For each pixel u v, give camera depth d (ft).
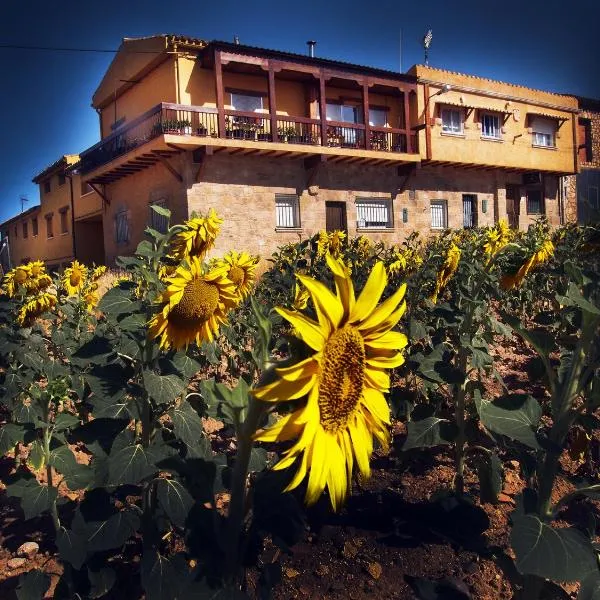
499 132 77.77
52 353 16.84
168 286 8.11
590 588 5.28
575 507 10.27
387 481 10.87
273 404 4.35
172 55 56.85
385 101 70.69
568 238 29.01
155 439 7.76
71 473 7.55
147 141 54.60
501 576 8.10
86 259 85.30
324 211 63.00
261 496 4.95
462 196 76.13
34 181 98.07
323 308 3.96
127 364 8.11
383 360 4.48
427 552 8.55
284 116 57.72
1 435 7.88
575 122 85.87
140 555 8.78
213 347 10.80
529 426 5.64
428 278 18.08
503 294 22.08
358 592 7.80
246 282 13.33
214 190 55.98
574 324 9.20
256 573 7.98
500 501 10.30
